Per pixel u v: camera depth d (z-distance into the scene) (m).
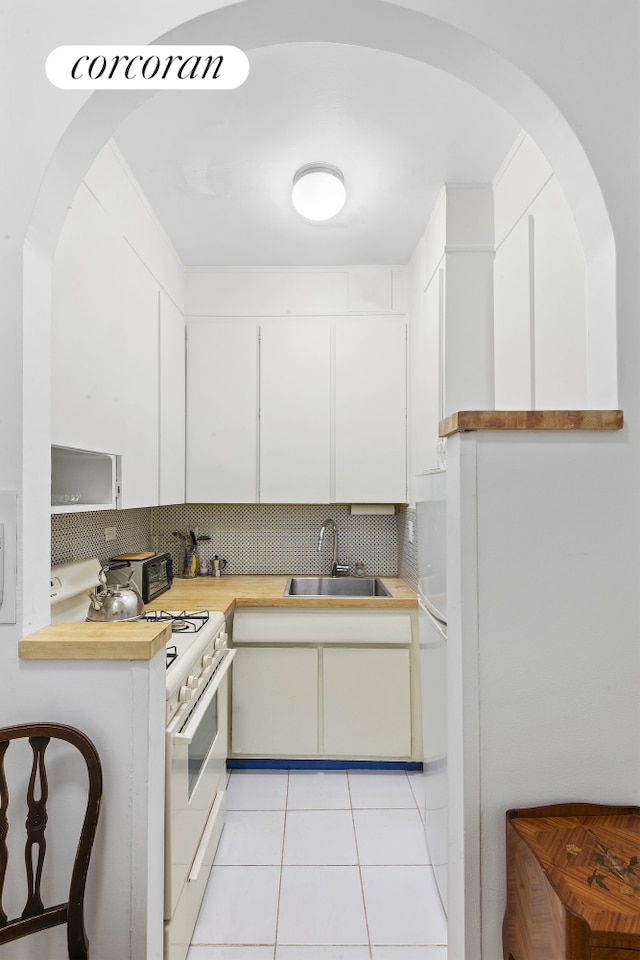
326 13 1.11
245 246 2.71
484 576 1.10
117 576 2.31
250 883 1.85
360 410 2.94
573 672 1.10
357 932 1.65
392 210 2.34
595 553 1.10
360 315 2.94
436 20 1.10
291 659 2.61
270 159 1.96
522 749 1.09
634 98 1.11
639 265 1.10
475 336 2.12
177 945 1.38
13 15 1.10
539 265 1.67
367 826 2.18
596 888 0.84
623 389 1.10
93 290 1.66
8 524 1.09
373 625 2.59
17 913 1.11
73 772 1.12
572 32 1.12
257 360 2.96
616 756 1.09
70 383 1.50
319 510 3.25
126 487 2.00
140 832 1.11
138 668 1.11
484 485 1.10
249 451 2.96
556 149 1.18
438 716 1.71
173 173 2.05
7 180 1.09
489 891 1.09
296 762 2.64
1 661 1.11
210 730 1.89
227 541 3.26
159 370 2.45
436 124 1.77
